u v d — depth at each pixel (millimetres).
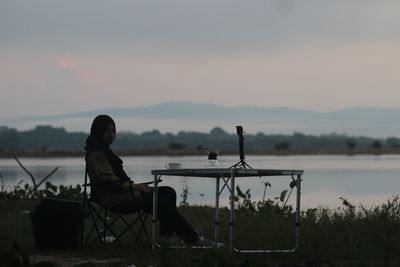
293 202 27938
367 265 11312
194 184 39469
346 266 11445
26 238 14930
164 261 11328
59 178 47188
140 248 13312
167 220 13547
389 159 105562
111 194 13562
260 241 13828
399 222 14805
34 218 13305
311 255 12477
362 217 15969
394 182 43219
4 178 47125
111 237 14992
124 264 11734
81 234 13641
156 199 13195
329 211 18625
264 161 85562
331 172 57438
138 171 53750
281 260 12125
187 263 11594
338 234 14227
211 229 15594
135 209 13664
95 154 13562
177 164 14070
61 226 13266
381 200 29203
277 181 44406
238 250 12773
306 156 133500
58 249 13281
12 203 23562
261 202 20375
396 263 11453
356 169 63844
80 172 57531
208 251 12430
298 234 12906
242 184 40625
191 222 17891
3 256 9977
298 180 12781
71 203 13391
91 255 12758
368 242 13438
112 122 13727
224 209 21266
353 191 35219
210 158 13906
